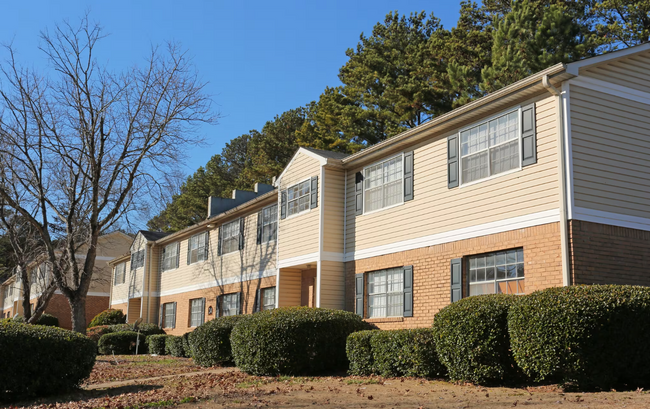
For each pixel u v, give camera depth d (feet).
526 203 42.52
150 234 119.75
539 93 42.57
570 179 39.60
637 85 44.65
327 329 46.85
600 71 42.80
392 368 40.78
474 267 46.85
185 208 168.55
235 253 85.05
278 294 68.28
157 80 75.61
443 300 48.80
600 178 41.01
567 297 30.55
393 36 118.52
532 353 31.12
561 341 29.89
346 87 123.65
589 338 29.40
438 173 51.26
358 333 44.70
